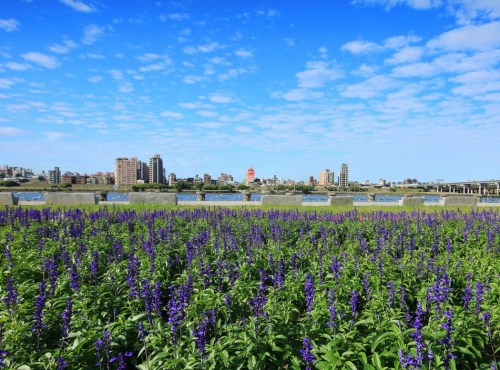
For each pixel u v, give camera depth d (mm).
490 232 13438
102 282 8906
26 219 16594
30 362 5527
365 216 19188
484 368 5574
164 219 17781
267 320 6102
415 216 19922
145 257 10656
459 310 6836
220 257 10672
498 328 6652
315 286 8188
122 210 23078
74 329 6488
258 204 31203
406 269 9492
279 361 5770
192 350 5625
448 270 9266
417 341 4938
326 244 12141
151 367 5520
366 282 7871
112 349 5934
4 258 10609
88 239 13117
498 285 7852
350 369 5219
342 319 6629
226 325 6410
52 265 8805
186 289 6977
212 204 30672
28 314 6840
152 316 7035
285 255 11117
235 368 5438
